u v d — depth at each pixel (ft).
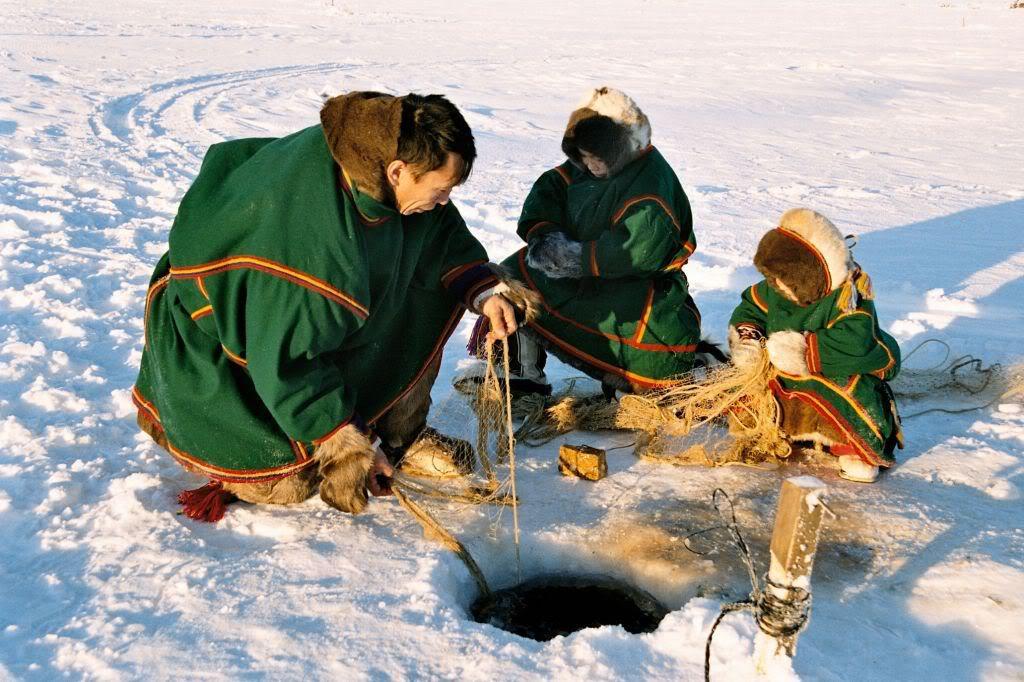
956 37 96.17
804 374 12.96
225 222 10.34
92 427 14.19
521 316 12.66
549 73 65.98
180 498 12.05
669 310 14.60
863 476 13.00
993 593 10.23
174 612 9.90
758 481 13.11
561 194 15.02
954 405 15.78
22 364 16.60
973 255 25.45
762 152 41.09
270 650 9.30
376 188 10.09
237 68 63.67
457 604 10.38
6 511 11.73
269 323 10.19
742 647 9.05
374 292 11.09
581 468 13.19
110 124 43.19
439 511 12.14
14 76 53.72
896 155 40.83
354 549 11.07
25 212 27.43
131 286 21.95
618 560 11.30
